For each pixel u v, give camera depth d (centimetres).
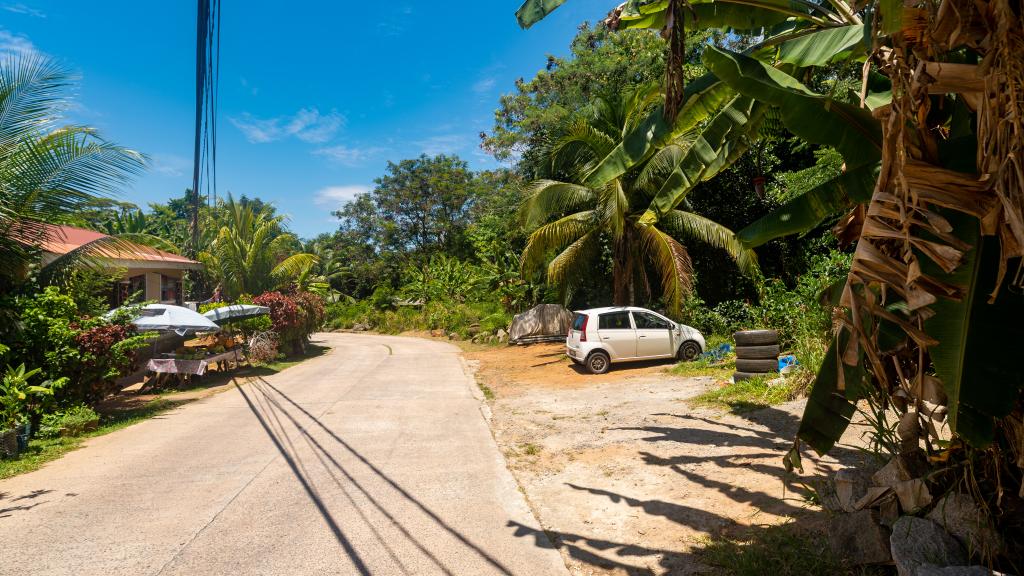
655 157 1420
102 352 938
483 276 3141
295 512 489
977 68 226
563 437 751
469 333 2691
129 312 1088
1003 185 217
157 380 1263
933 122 312
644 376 1218
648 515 466
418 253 4800
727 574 355
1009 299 245
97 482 577
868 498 335
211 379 1420
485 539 431
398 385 1272
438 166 4841
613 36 2277
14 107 879
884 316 258
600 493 528
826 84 921
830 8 481
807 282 1134
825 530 387
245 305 1780
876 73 442
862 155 350
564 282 1859
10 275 910
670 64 303
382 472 606
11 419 720
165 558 399
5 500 527
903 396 318
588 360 1319
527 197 1625
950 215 259
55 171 899
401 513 486
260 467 628
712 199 1861
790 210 387
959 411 250
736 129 577
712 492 503
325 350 2303
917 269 238
